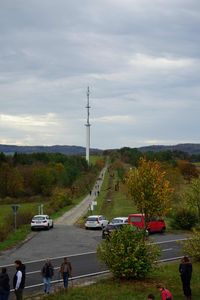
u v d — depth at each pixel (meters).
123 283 22.50
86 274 25.33
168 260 29.86
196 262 28.72
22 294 19.50
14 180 99.06
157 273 24.89
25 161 138.88
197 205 39.22
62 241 39.16
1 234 39.03
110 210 67.62
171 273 25.14
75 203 81.69
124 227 24.09
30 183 103.56
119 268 22.86
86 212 67.38
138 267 22.75
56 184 104.62
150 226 43.62
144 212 35.50
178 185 71.00
